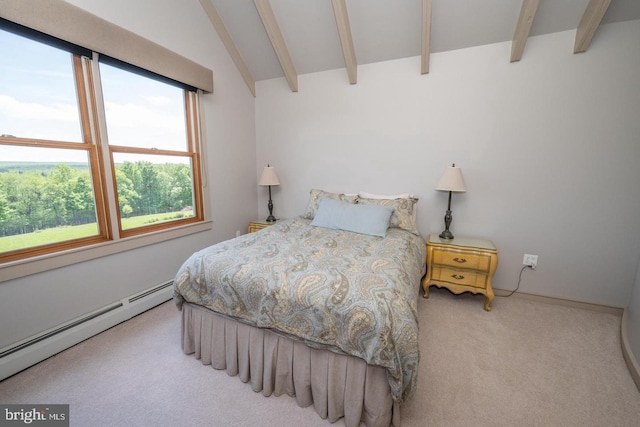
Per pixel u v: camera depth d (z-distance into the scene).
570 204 2.27
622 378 1.54
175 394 1.43
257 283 1.39
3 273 1.49
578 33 2.05
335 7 2.24
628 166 2.08
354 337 1.15
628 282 2.18
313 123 3.16
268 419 1.30
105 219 2.01
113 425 1.26
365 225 2.29
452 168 2.35
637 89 1.99
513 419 1.29
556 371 1.60
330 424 1.27
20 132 1.58
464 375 1.57
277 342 1.39
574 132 2.19
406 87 2.68
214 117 2.86
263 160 3.53
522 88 2.29
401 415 1.31
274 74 3.23
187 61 2.41
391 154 2.83
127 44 1.93
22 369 1.56
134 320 2.11
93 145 1.91
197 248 2.79
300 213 3.42
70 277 1.79
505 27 2.21
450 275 2.40
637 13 1.89
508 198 2.45
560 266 2.36
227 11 2.66
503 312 2.27
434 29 2.34
